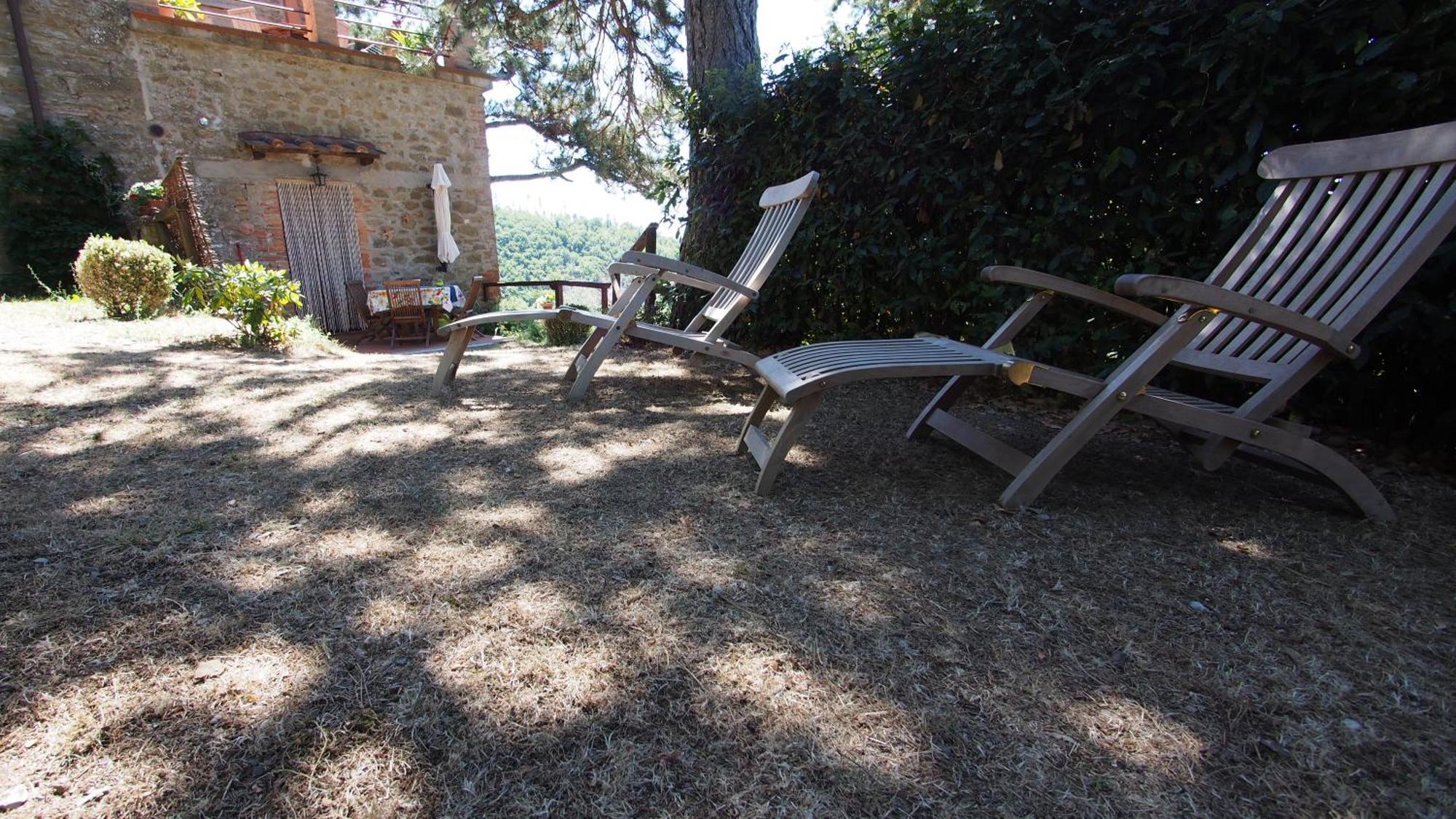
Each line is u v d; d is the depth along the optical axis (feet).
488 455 7.23
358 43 32.09
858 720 3.25
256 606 4.13
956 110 10.34
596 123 30.04
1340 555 4.96
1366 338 6.73
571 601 4.26
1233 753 3.05
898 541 5.16
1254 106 7.32
